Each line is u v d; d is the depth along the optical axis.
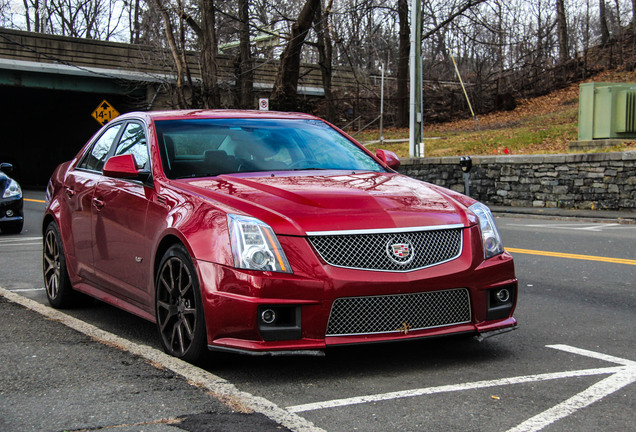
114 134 6.34
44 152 51.44
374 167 5.80
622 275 8.33
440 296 4.43
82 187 6.26
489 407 3.78
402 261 4.33
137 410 3.73
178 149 5.42
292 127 6.07
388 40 54.31
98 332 5.50
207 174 5.24
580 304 6.75
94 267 5.96
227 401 3.86
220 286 4.24
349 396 3.97
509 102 39.09
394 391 4.06
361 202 4.57
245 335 4.18
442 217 4.58
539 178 18.56
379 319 4.29
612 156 16.78
